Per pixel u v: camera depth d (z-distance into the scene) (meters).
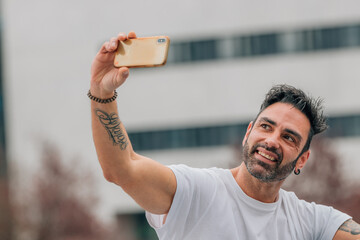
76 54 34.16
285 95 3.46
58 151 30.42
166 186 3.25
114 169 3.14
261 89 32.16
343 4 31.44
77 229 28.30
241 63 32.41
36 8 34.53
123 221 33.66
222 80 32.59
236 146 26.19
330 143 23.22
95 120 3.13
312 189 22.25
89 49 34.00
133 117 33.28
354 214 21.81
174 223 3.33
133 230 33.69
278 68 32.09
